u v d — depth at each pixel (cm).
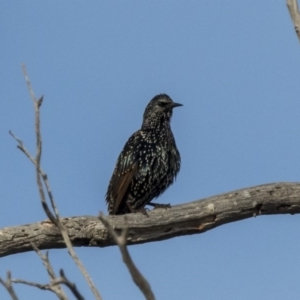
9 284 640
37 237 1170
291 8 1082
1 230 1159
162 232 1254
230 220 1270
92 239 1205
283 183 1277
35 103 791
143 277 643
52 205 799
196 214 1247
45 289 704
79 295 641
